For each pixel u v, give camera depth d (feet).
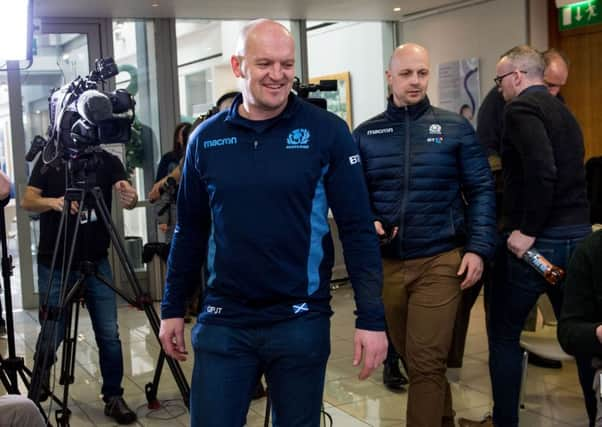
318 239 6.67
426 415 9.50
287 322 6.56
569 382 13.50
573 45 21.65
